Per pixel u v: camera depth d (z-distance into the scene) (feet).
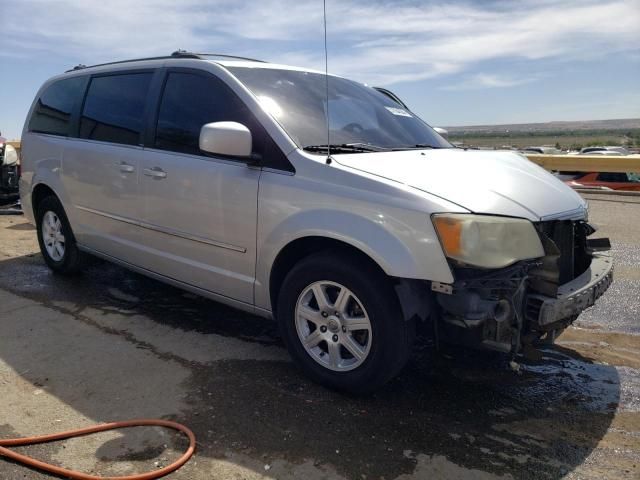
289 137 10.54
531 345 9.54
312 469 8.07
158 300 15.17
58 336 12.64
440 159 10.94
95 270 18.01
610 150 95.30
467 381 10.97
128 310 14.39
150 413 9.43
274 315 11.17
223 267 11.62
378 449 8.59
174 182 12.21
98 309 14.42
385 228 9.00
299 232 9.93
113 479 7.63
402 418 9.52
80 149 15.07
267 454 8.38
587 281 10.23
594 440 9.08
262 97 11.32
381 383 9.64
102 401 9.80
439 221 8.61
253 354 11.87
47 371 10.92
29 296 15.38
